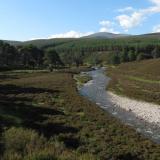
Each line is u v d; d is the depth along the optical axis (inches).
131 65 6963.6
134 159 974.4
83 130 1284.4
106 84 3804.1
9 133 821.2
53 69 6889.8
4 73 5103.3
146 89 3120.1
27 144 721.0
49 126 1277.1
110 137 1215.6
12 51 7229.3
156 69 5088.6
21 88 2938.0
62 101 2154.3
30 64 7500.0
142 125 1589.6
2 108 1502.2
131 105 2222.0
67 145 1014.4
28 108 1715.1
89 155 653.3
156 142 1262.3
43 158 598.2
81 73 6151.6
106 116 1679.4
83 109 1852.9
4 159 590.6
